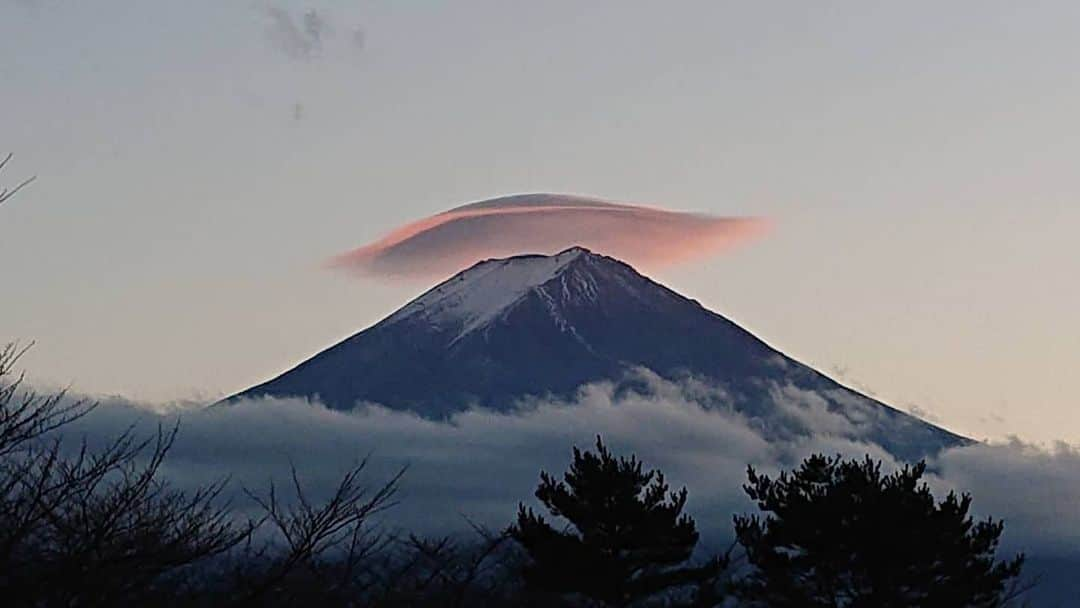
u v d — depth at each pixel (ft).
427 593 71.61
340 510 66.54
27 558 60.54
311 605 65.67
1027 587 239.91
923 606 217.36
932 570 220.02
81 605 60.49
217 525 65.21
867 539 217.77
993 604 222.28
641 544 224.12
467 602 74.54
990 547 229.04
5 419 59.98
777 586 223.10
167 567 62.13
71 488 61.36
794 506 223.92
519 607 82.58
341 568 67.72
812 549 222.89
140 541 61.82
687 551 229.45
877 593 220.43
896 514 218.18
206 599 63.93
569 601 188.65
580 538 225.97
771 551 225.35
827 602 223.30
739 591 225.35
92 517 61.21
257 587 63.21
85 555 60.44
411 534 75.00
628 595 221.87
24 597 59.67
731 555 237.66
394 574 70.33
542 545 218.38
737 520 231.30
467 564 75.36
